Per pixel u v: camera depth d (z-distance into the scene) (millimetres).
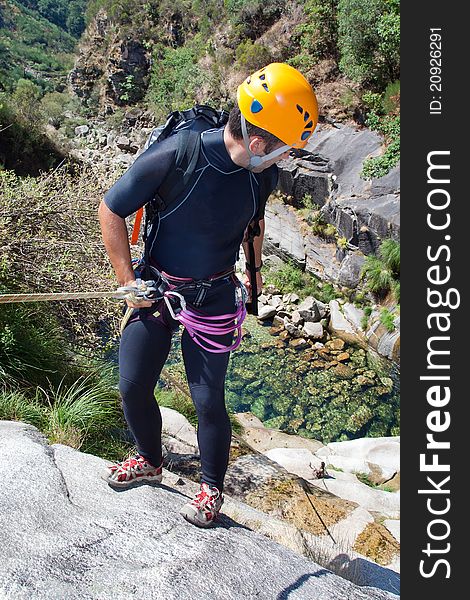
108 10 34594
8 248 5555
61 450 3004
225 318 2367
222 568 2219
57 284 5918
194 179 2133
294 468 6969
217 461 2453
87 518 2410
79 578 2047
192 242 2256
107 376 5969
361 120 17484
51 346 5754
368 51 17484
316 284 14898
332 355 12477
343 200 14992
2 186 6316
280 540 3709
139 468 2688
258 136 2053
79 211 6191
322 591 2254
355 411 10750
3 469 2615
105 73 34281
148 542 2293
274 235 16375
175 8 32281
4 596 1903
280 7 24938
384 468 7863
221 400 2406
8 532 2219
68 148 24953
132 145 31047
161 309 2357
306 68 20688
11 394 4586
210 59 28234
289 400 11023
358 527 4664
